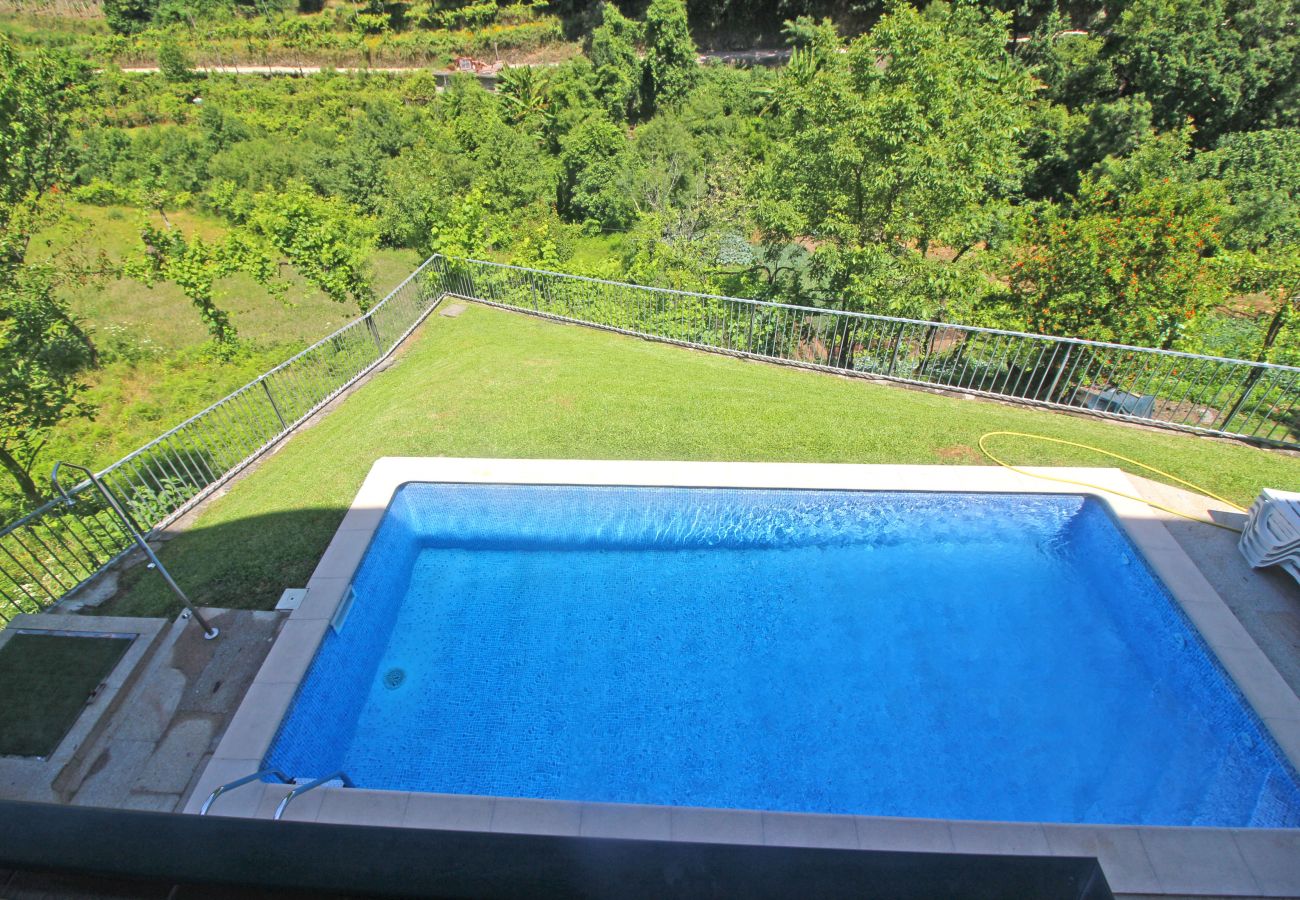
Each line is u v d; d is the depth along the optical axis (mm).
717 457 8211
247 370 17469
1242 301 19641
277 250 15602
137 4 52281
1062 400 9656
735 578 7242
